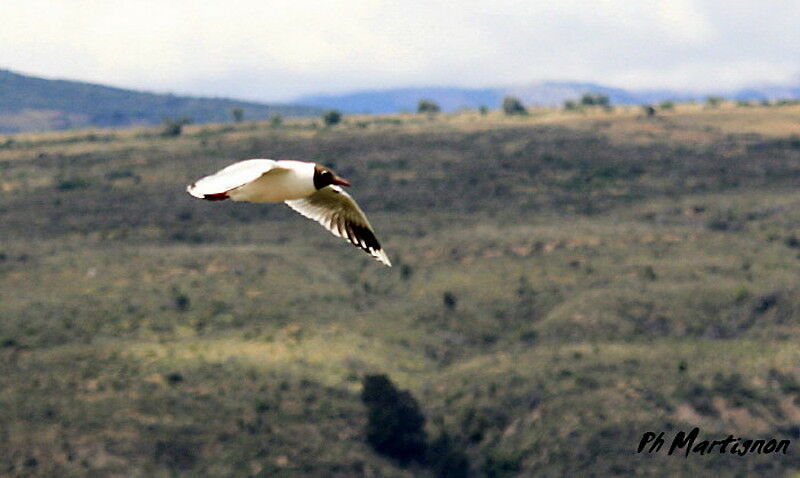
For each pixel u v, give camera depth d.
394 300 95.81
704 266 95.38
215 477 58.59
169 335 80.94
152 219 117.50
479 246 104.69
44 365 71.75
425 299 94.50
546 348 78.44
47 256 101.56
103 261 98.44
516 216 118.56
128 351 75.50
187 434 62.34
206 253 100.62
